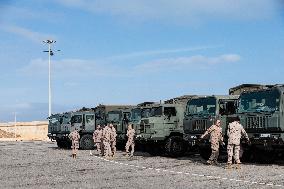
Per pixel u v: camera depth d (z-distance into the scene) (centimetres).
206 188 1015
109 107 2477
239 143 1406
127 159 1845
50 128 2839
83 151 2438
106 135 1956
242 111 1512
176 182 1116
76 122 2611
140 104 2200
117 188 1027
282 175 1234
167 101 2105
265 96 1441
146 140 1909
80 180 1174
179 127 1936
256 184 1063
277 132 1398
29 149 2736
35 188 1042
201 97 1692
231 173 1295
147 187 1038
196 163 1620
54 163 1686
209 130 1548
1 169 1481
